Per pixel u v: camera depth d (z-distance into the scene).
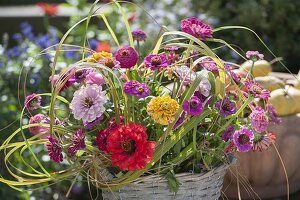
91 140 1.38
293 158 1.84
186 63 1.46
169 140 1.32
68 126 1.38
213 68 1.42
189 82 1.34
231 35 3.84
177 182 1.33
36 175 1.38
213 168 1.38
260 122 1.35
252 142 1.34
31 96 1.39
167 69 1.39
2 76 2.70
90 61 1.42
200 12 3.87
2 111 2.45
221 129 1.37
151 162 1.32
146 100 1.35
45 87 2.67
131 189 1.35
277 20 3.89
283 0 3.85
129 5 3.70
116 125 1.33
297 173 1.91
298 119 1.82
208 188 1.38
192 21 1.45
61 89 1.37
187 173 1.34
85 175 1.46
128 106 1.33
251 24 3.83
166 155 1.36
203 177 1.35
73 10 4.32
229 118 1.39
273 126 1.79
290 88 1.88
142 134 1.27
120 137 1.27
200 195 1.37
